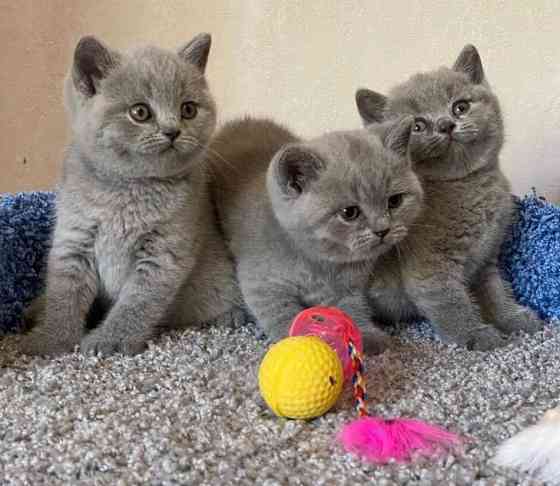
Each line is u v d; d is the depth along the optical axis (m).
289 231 0.43
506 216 0.49
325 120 0.68
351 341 0.37
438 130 0.46
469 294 0.48
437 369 0.40
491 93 0.49
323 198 0.41
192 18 0.69
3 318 0.47
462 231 0.47
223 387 0.37
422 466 0.30
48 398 0.36
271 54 0.68
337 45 0.66
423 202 0.46
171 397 0.36
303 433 0.33
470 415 0.34
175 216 0.44
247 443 0.31
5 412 0.34
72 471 0.29
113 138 0.41
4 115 0.73
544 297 0.50
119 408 0.35
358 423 0.32
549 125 0.61
